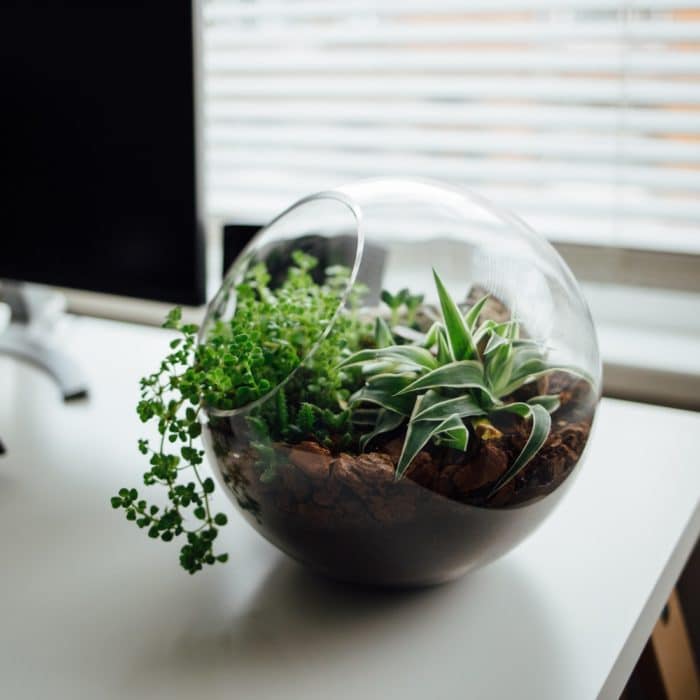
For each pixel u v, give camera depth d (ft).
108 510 2.60
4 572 2.29
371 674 1.90
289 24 4.47
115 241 3.51
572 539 2.41
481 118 4.11
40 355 3.78
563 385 1.98
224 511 2.58
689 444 2.99
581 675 1.88
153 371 3.70
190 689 1.86
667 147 3.85
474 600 2.14
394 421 1.81
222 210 4.92
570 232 4.11
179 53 3.20
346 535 1.90
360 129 4.44
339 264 2.48
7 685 1.88
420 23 4.17
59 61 3.45
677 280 3.95
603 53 3.85
